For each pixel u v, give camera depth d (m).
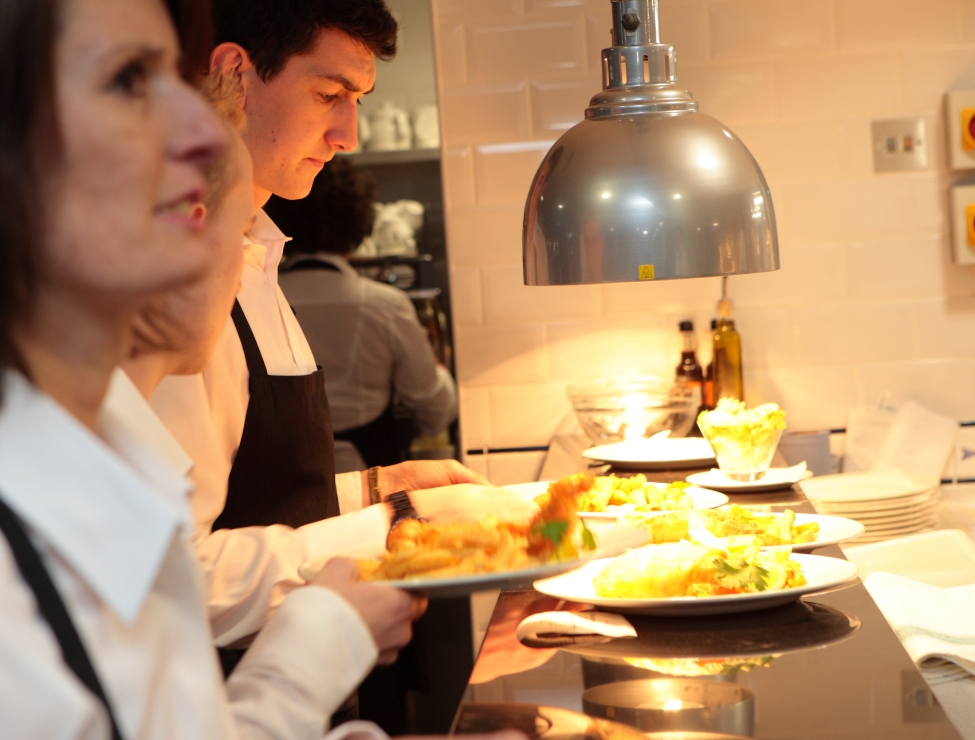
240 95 1.56
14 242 0.57
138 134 0.59
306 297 2.51
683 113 1.45
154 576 0.62
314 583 0.96
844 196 2.57
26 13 0.56
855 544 2.00
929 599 1.32
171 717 0.64
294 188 1.70
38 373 0.64
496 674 1.08
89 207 0.59
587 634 1.18
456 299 2.62
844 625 1.19
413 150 2.51
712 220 1.37
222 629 1.28
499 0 2.55
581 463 2.35
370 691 2.66
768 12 2.54
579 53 2.56
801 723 0.92
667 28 2.55
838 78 2.54
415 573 1.09
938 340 2.59
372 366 2.54
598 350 2.63
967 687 1.11
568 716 0.96
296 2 1.56
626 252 1.37
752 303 2.61
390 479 1.69
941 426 2.46
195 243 0.63
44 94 0.56
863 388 2.61
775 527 1.45
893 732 0.90
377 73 2.50
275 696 0.81
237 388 1.51
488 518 1.19
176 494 0.68
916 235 2.57
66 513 0.59
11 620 0.55
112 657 0.60
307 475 1.55
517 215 2.60
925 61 2.53
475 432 2.66
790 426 2.62
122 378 0.82
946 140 2.54
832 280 2.59
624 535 1.32
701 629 1.20
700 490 1.77
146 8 0.62
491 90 2.57
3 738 0.53
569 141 1.46
